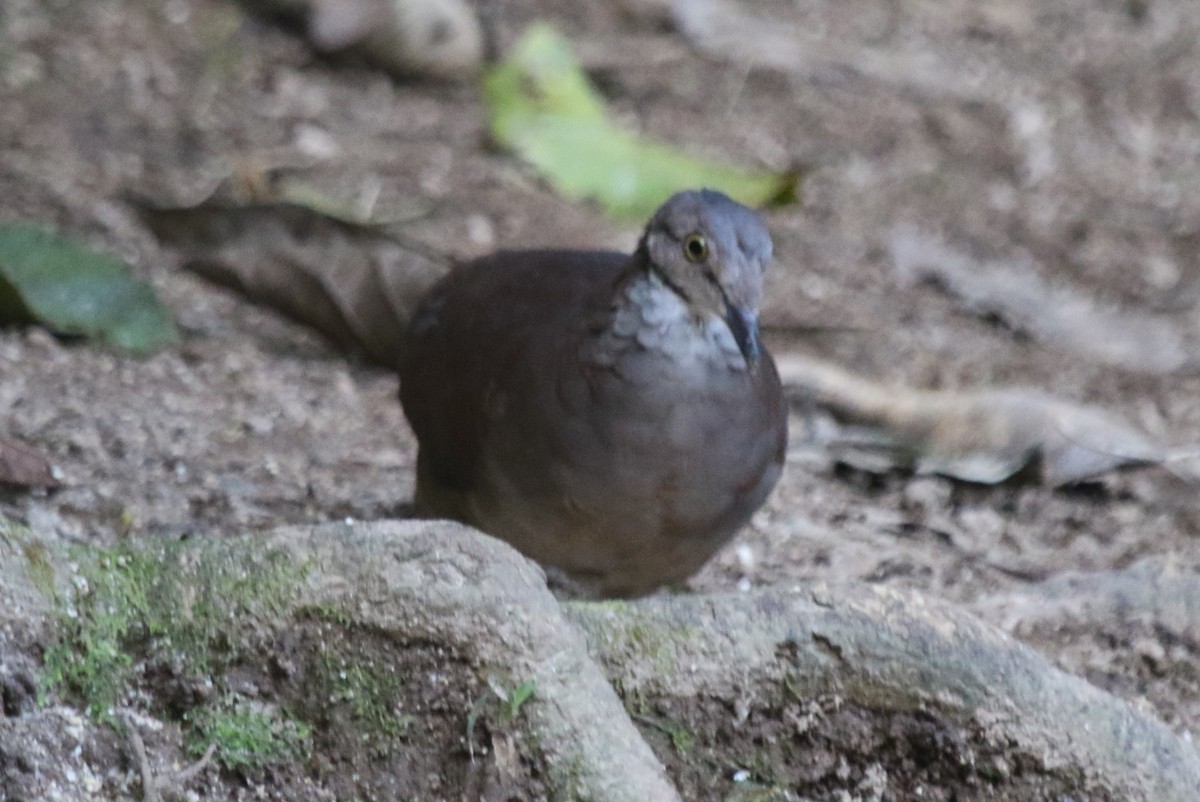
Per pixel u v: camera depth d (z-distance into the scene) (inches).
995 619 368.5
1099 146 762.8
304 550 267.7
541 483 336.5
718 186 625.6
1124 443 456.8
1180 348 581.9
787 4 868.0
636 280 331.3
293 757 265.4
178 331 507.5
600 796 252.7
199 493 395.9
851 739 275.4
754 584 383.9
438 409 360.8
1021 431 454.0
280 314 498.9
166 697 267.3
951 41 853.8
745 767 274.7
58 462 401.7
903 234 648.4
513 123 648.4
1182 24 912.9
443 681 260.8
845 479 459.5
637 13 810.8
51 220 558.6
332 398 478.6
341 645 264.1
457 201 616.7
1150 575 382.6
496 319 354.3
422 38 722.2
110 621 266.5
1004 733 272.1
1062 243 662.5
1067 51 862.5
